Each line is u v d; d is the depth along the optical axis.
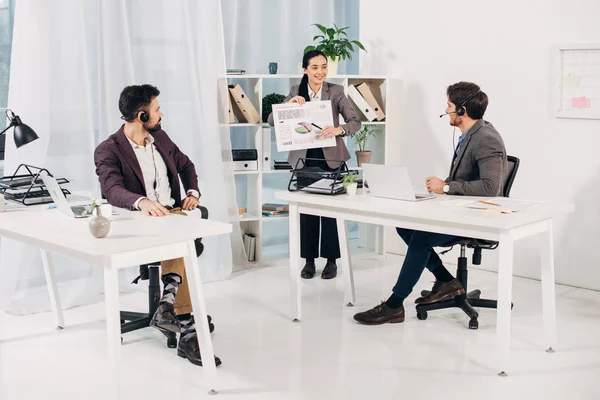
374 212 3.96
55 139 4.78
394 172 3.91
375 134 6.14
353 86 5.89
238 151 5.66
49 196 3.96
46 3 4.64
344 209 4.10
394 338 4.12
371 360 3.80
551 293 3.85
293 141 4.99
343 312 4.63
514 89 5.37
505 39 5.38
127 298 4.97
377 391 3.43
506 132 5.44
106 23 4.92
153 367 3.76
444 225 3.66
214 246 5.41
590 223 5.09
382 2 6.07
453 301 4.41
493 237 3.51
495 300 4.48
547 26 5.17
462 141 4.27
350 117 5.17
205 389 3.47
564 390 3.41
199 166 5.38
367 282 5.36
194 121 5.33
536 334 4.16
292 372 3.66
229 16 5.95
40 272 4.74
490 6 5.43
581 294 5.00
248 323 4.42
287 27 6.40
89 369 3.74
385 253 6.18
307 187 4.30
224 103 5.45
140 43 5.15
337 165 5.21
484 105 4.21
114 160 3.94
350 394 3.39
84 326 4.41
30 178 4.16
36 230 3.30
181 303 3.88
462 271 4.47
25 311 4.64
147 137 4.08
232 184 5.59
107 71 4.95
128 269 5.15
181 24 5.23
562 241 5.22
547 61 5.19
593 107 5.00
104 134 4.99
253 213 5.87
